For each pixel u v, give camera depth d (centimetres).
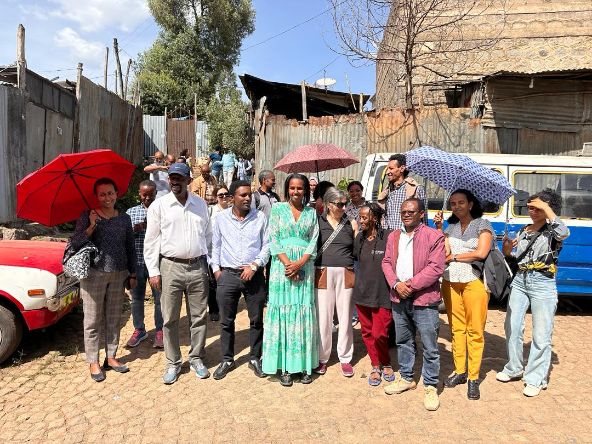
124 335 536
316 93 1483
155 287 418
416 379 429
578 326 582
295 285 414
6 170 803
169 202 413
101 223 425
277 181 1160
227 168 1452
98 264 420
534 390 396
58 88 1038
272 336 418
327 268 433
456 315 409
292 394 398
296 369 410
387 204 492
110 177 444
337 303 437
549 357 401
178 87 2867
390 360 463
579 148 1065
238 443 327
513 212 608
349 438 333
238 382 420
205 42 3064
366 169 659
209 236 489
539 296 399
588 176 605
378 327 409
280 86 1417
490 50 1235
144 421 356
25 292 437
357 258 424
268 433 339
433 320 378
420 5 1083
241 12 3098
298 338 411
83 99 1136
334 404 381
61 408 376
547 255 396
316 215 431
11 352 444
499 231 607
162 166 717
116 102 1451
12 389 407
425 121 1088
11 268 446
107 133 1365
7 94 802
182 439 332
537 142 1068
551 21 1223
